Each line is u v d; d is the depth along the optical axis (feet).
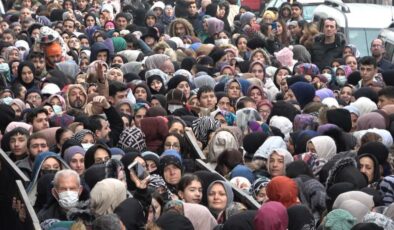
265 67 136.56
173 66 133.69
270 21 170.30
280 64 144.15
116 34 155.12
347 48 149.69
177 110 113.19
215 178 83.46
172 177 86.12
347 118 104.42
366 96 118.11
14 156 94.73
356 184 84.99
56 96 111.86
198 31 170.30
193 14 177.47
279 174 89.97
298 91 118.83
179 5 184.44
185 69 136.15
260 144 95.66
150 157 87.45
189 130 97.96
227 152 91.91
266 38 161.68
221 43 159.43
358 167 88.74
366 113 107.45
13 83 125.70
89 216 74.28
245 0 245.04
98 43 142.31
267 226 72.49
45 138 95.96
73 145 90.48
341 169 85.81
